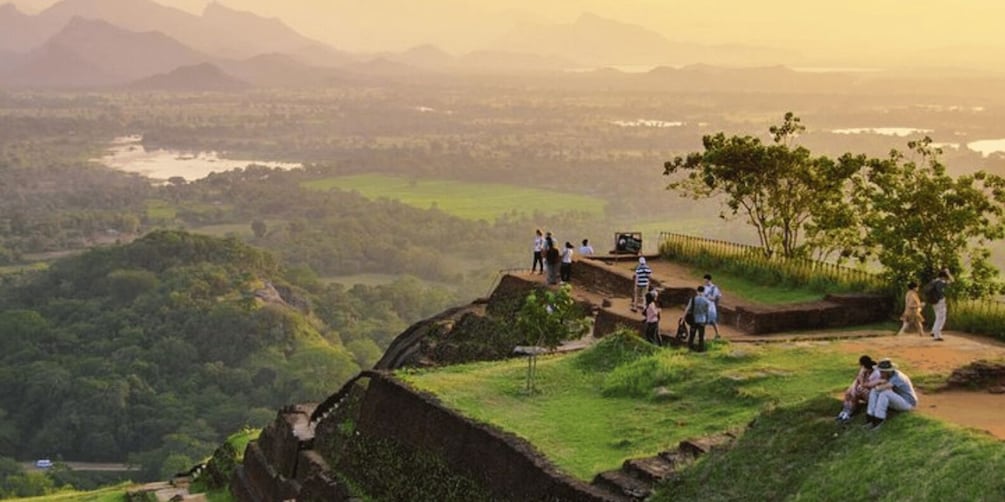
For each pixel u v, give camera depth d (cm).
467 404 2130
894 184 3141
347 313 14138
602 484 1658
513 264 16888
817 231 3528
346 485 2277
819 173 3519
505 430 1923
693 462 1631
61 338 12138
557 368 2372
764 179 3631
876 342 2308
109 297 13412
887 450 1433
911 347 2227
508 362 2539
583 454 1823
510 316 3158
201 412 10375
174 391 10831
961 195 3027
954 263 2981
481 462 1895
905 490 1334
